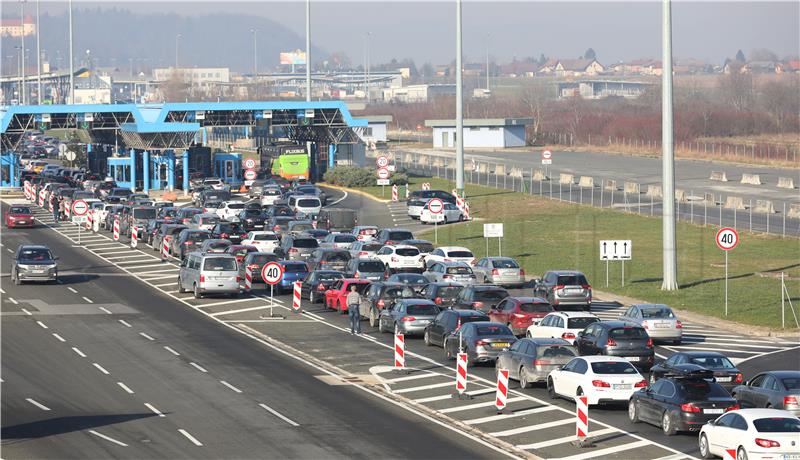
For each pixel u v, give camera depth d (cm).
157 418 10019
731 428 8175
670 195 17725
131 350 13425
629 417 9938
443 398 10875
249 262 18925
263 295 18162
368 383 11612
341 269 19100
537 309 13975
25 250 19112
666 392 9388
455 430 9550
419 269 19425
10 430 9538
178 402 10681
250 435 9369
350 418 10006
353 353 13350
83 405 10550
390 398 10900
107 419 9975
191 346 13738
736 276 18850
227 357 13038
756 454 7900
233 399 10819
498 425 9719
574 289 15875
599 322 12231
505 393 10169
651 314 13588
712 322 15388
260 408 10431
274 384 11531
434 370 12312
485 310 14800
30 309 16450
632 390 10162
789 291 17312
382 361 12850
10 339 14075
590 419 9962
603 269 19888
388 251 19525
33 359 12825
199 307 16838
